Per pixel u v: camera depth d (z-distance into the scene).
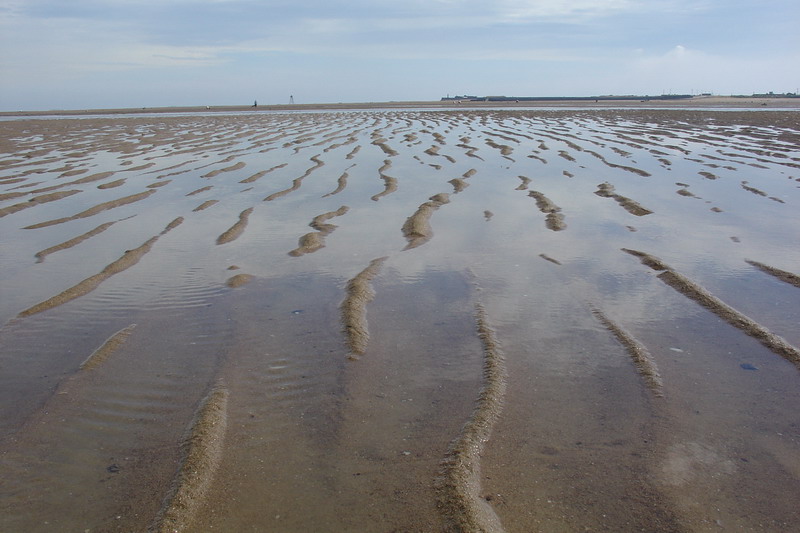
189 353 6.59
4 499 4.27
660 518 4.00
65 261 10.09
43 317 7.71
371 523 3.98
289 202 14.46
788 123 37.16
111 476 4.51
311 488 4.33
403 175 18.05
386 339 6.88
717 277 8.79
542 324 7.24
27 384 5.97
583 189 15.73
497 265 9.53
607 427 5.07
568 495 4.23
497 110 63.78
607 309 7.68
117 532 3.94
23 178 18.08
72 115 65.50
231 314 7.69
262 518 4.04
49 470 4.59
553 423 5.13
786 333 6.83
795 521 3.97
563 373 6.03
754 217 12.44
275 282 8.90
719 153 22.73
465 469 4.48
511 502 4.15
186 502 4.18
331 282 8.86
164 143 28.38
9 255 10.45
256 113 63.38
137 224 12.51
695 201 14.10
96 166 20.56
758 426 5.07
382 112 62.06
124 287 8.78
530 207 13.65
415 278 8.99
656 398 5.53
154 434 5.05
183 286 8.78
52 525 4.01
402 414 5.29
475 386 5.77
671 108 64.94
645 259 9.68
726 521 3.98
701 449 4.76
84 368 6.27
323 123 42.69
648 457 4.65
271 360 6.38
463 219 12.57
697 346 6.60
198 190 16.03
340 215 13.03
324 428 5.09
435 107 77.75
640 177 17.48
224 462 4.64
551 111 59.06
